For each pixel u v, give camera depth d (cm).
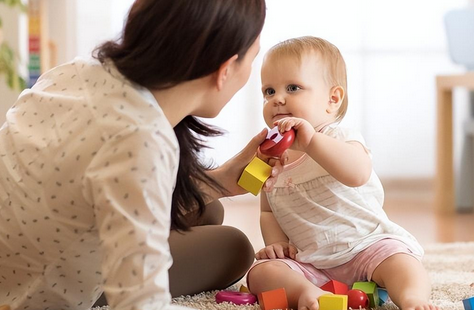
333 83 155
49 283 114
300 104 150
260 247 238
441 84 368
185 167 125
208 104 110
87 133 101
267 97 156
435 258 204
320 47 155
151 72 101
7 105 248
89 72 108
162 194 97
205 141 128
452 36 371
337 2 409
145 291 94
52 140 105
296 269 144
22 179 107
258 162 133
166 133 99
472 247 229
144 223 96
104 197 96
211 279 154
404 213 358
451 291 154
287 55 152
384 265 137
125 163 96
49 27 367
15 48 249
